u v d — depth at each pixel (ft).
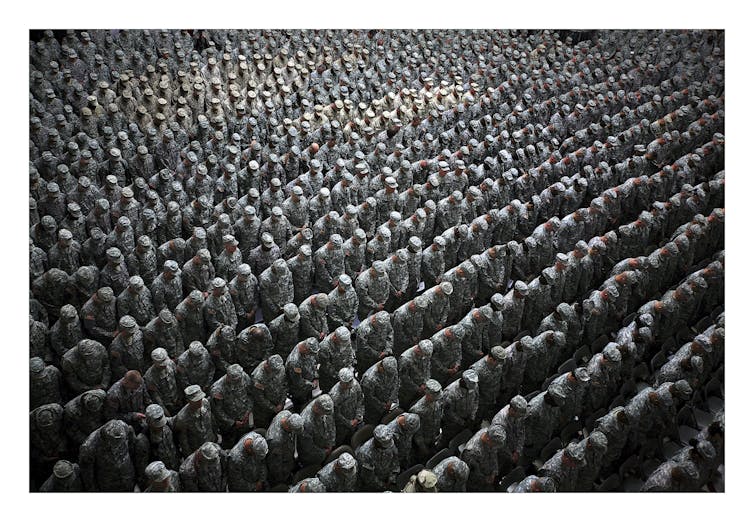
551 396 31.71
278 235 41.39
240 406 31.45
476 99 60.64
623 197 48.29
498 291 41.22
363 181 46.26
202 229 39.01
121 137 45.96
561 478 29.78
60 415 28.91
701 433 30.68
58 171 42.01
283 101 54.29
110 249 35.94
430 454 32.81
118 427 27.32
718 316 38.73
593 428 34.35
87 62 55.67
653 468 33.24
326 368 34.06
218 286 34.53
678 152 54.49
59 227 39.22
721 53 66.95
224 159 47.42
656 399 31.86
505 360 34.19
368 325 34.81
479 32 73.31
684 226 44.11
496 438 29.12
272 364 31.55
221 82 56.08
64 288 35.12
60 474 27.12
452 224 45.01
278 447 29.27
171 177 44.09
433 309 37.04
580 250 40.04
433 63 65.57
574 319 36.65
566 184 48.08
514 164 51.96
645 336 35.14
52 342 32.73
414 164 49.44
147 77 55.36
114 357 32.30
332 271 39.70
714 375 37.04
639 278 39.81
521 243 46.68
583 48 72.08
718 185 47.52
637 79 65.46
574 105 60.08
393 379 32.71
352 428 32.42
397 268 39.04
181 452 30.78
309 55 63.21
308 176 46.24
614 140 52.90
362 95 58.54
